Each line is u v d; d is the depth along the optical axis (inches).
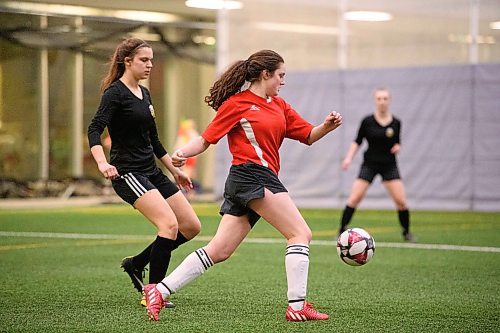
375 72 1854.1
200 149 596.1
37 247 1150.3
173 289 611.2
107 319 621.9
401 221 1216.2
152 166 681.6
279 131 600.4
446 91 1792.6
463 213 1752.0
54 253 1076.5
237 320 616.7
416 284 807.1
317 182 1914.4
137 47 666.8
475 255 1047.6
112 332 574.6
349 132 1882.4
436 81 1800.0
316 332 573.6
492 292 758.5
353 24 1886.1
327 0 1911.9
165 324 601.6
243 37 1959.9
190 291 757.9
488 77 1755.7
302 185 1926.7
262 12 1952.5
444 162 1795.0
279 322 608.4
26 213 1782.7
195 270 610.9
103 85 678.5
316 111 1911.9
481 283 814.5
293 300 609.3
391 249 1113.4
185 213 685.3
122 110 660.1
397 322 612.7
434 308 673.6
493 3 1754.4
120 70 673.0
